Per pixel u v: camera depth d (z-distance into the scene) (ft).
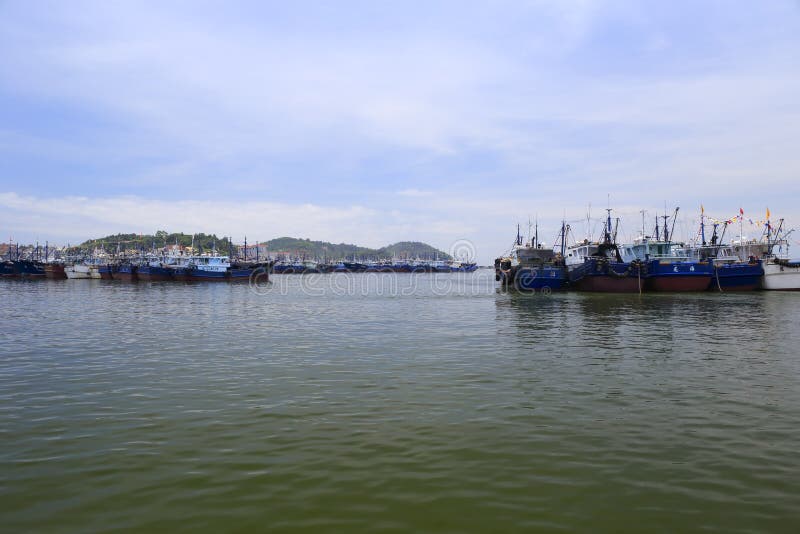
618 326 121.08
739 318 135.33
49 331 113.29
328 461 39.34
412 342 98.37
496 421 49.06
